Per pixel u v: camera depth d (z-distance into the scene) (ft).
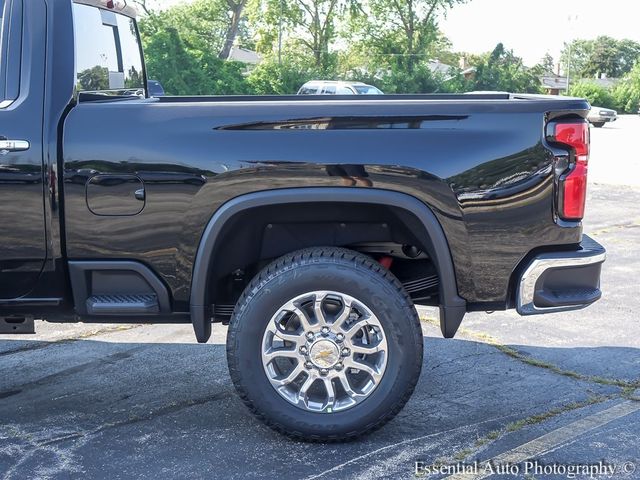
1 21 11.65
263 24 173.68
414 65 169.17
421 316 19.11
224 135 11.17
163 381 14.80
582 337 17.42
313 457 11.45
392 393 11.43
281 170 11.12
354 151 11.09
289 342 11.83
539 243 11.38
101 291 11.76
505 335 17.57
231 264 12.24
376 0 173.17
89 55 12.93
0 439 12.20
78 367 15.62
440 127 11.18
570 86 233.14
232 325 11.44
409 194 11.17
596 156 62.23
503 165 11.15
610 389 14.21
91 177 11.26
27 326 12.46
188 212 11.25
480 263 11.37
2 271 11.62
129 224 11.33
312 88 104.47
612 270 23.80
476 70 171.12
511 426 12.51
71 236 11.43
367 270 11.32
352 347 11.43
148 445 11.94
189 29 181.98
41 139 11.27
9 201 11.37
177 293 11.54
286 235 12.29
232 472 11.02
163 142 11.17
